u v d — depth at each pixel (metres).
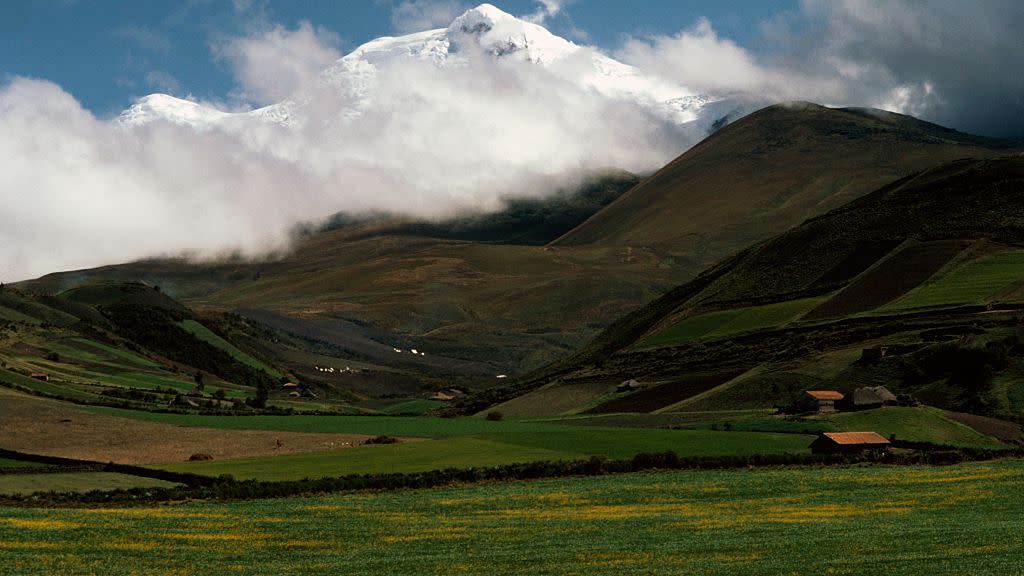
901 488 74.06
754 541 51.91
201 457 110.94
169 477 94.38
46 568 46.94
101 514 65.94
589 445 108.94
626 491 77.81
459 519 64.38
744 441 108.94
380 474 89.50
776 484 78.88
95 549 52.41
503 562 47.88
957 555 45.09
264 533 58.53
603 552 49.84
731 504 69.31
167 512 67.56
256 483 84.31
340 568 47.38
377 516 66.25
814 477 82.62
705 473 89.50
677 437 113.38
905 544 48.75
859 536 51.91
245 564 48.94
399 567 47.25
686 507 68.25
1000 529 52.66
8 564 47.66
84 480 93.38
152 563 48.97
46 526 59.56
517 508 70.00
